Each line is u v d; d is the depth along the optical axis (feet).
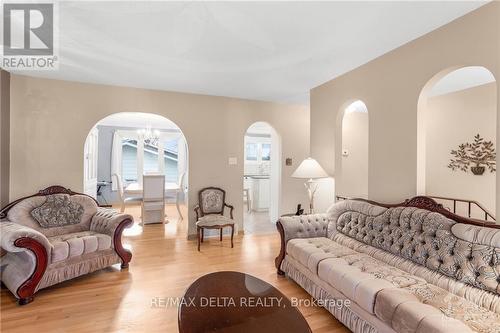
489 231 5.59
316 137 12.62
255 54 9.06
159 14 6.70
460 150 13.15
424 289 5.53
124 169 24.67
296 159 16.24
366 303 5.55
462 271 5.62
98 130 23.29
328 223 9.84
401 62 8.45
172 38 7.94
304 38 7.97
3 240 7.17
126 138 24.61
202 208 13.73
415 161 8.03
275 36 7.84
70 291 8.15
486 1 6.24
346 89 10.78
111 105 12.51
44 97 11.37
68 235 9.49
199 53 8.98
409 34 7.75
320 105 12.39
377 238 7.89
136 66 10.12
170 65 10.03
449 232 6.25
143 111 13.05
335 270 6.60
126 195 17.58
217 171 14.52
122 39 7.99
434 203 7.09
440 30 7.33
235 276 6.55
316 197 12.34
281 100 15.37
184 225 16.71
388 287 5.54
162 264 10.35
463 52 6.78
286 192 15.97
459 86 12.48
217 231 14.44
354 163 16.07
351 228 8.95
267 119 15.58
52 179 11.48
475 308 4.86
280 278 9.21
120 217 9.88
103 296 7.88
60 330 6.29
